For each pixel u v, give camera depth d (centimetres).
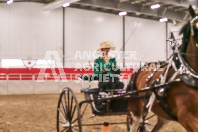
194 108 302
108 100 436
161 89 342
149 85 391
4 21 2147
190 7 329
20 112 888
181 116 314
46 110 930
